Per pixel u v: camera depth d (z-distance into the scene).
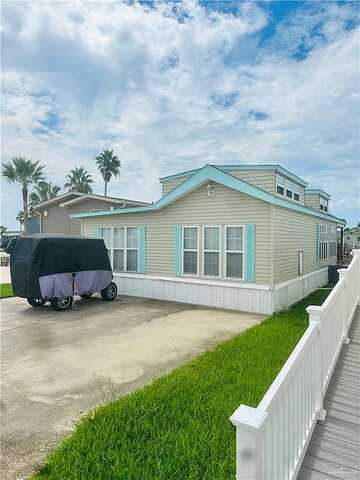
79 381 4.81
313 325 3.20
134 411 3.74
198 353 6.02
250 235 9.71
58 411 3.94
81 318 8.85
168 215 11.52
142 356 5.87
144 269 12.20
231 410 3.75
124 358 5.77
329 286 15.09
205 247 10.65
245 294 9.74
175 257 11.33
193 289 10.84
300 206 11.02
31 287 9.39
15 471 2.88
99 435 3.30
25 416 3.83
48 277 9.50
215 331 7.54
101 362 5.58
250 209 9.73
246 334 6.98
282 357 5.53
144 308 10.17
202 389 4.30
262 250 9.52
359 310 6.90
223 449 3.08
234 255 10.05
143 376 4.98
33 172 32.19
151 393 4.17
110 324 8.19
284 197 13.27
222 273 10.27
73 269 10.16
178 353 6.02
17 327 7.92
